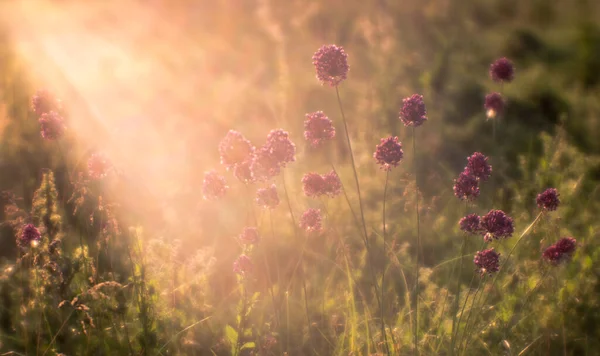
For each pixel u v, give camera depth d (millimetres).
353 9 8953
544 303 3781
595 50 9969
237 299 4074
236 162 3178
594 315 3893
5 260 4285
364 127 6121
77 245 4066
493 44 10312
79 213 4086
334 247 4453
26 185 4746
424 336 3500
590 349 3752
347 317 3732
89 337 3459
